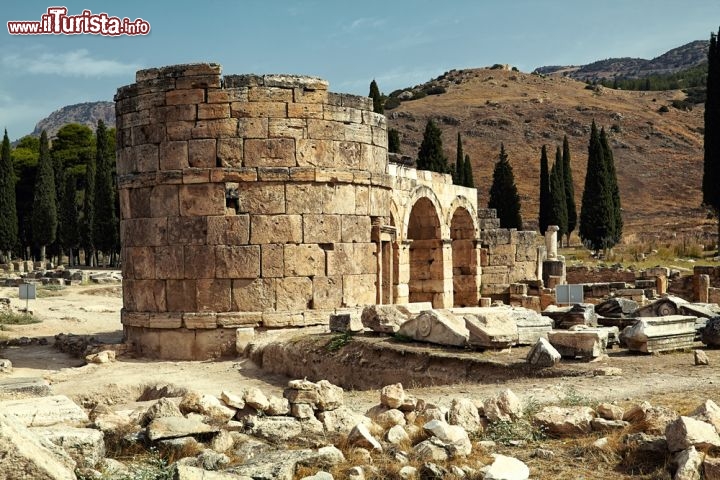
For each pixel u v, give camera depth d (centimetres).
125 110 2672
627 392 1488
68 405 1253
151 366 2433
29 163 10100
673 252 6988
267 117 2558
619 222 8375
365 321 2288
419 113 17325
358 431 1163
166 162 2578
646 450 1077
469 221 4319
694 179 14200
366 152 2745
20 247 9731
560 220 8781
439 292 3869
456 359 1898
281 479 1023
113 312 4400
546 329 2112
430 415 1268
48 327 3609
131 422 1264
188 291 2555
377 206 2795
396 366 2002
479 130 16200
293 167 2569
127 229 2678
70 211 8625
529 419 1275
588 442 1153
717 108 6194
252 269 2534
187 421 1209
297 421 1289
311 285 2588
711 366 1745
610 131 16400
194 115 2553
